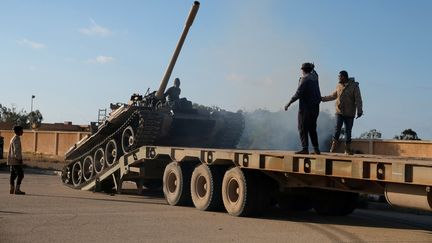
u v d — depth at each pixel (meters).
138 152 16.19
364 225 11.30
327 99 12.18
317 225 11.12
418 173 8.36
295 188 12.26
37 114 74.62
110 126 18.70
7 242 8.57
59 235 9.25
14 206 13.29
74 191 18.42
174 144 19.14
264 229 10.38
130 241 8.84
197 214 12.45
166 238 9.17
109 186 18.61
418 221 12.23
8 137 47.03
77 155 20.94
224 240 9.09
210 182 12.87
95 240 8.86
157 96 18.67
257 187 11.99
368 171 9.19
